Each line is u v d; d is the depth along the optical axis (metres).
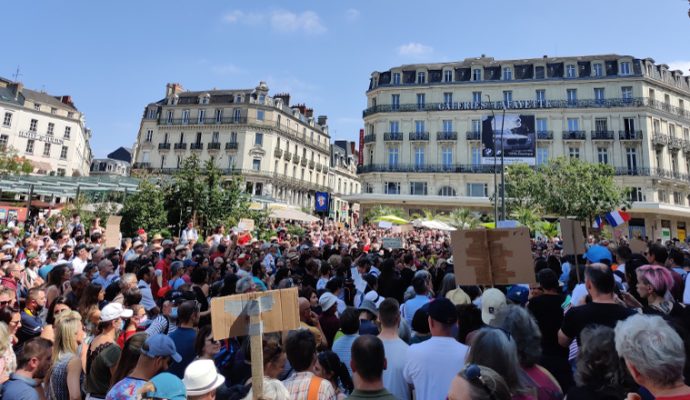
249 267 8.66
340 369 3.36
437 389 2.94
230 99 54.28
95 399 3.15
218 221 18.42
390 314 3.61
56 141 57.22
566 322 3.35
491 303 3.84
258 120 53.31
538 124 39.97
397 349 3.46
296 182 58.53
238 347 4.34
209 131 53.53
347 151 79.06
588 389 2.25
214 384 2.59
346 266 7.84
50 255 8.54
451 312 3.20
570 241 6.26
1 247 8.70
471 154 40.81
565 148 38.97
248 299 2.76
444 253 12.35
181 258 8.63
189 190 18.50
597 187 28.36
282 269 7.16
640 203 36.00
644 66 39.19
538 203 30.02
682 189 40.12
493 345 2.32
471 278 4.55
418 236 24.05
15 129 52.97
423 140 42.06
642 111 37.56
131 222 18.03
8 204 27.17
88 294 4.76
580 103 38.88
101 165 74.00
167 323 4.82
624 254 6.22
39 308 5.21
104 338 3.68
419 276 5.29
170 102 55.72
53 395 3.47
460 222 29.33
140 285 6.27
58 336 3.65
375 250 13.28
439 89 42.78
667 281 3.66
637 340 1.88
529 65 41.16
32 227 17.66
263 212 21.33
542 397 2.46
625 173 37.41
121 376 2.97
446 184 41.12
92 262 7.64
